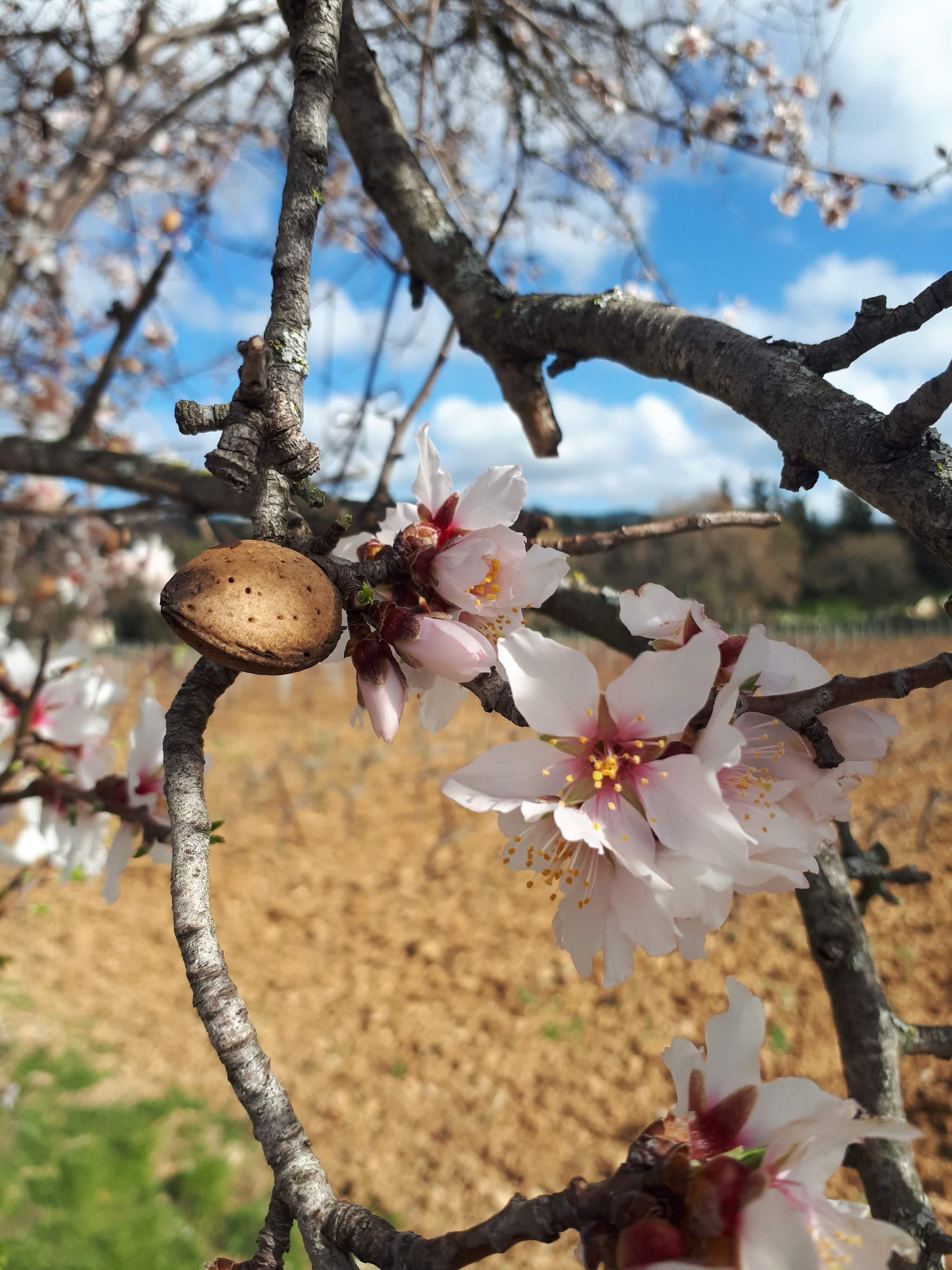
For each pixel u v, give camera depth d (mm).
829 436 1076
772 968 6645
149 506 2775
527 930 7734
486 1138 5336
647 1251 639
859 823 8570
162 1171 4906
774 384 1186
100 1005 6875
